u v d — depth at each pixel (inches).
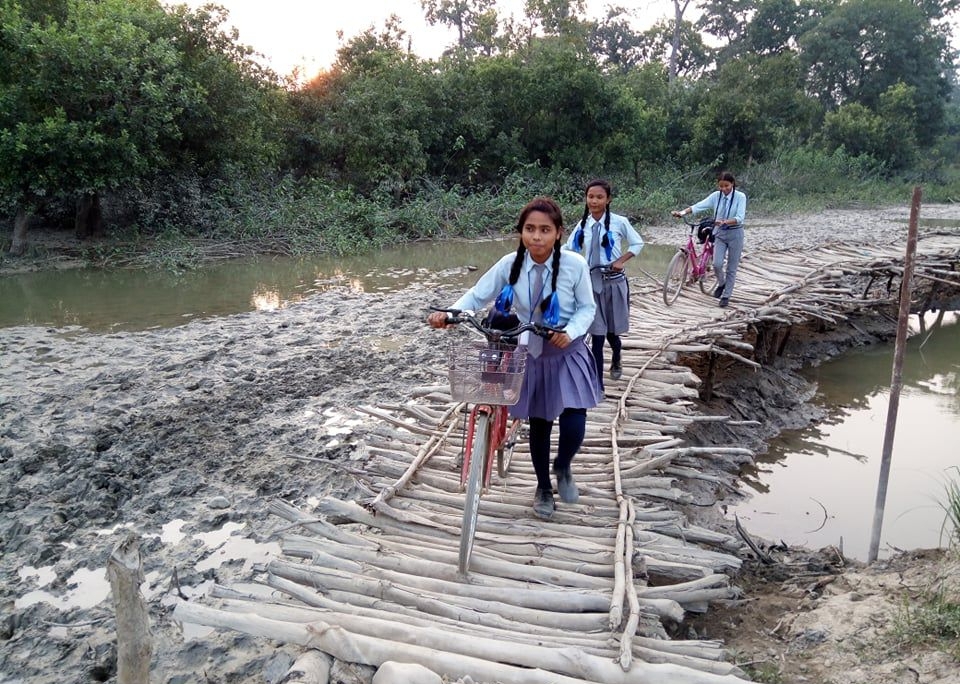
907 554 174.6
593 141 1008.2
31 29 517.7
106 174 552.7
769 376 345.7
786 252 495.5
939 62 1947.6
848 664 129.1
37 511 185.0
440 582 139.5
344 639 118.6
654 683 113.7
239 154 679.1
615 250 227.6
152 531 179.0
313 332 357.4
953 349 416.2
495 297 150.0
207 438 231.3
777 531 214.2
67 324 383.2
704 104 1197.7
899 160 1571.1
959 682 114.9
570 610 134.0
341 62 973.8
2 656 135.3
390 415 244.5
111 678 130.3
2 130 505.4
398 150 840.9
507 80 973.2
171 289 484.1
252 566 163.2
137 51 559.8
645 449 196.7
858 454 273.0
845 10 1788.9
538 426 155.3
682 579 150.0
